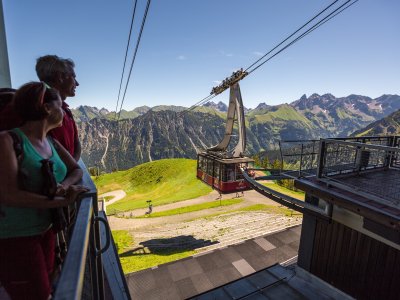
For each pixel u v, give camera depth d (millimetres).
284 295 8445
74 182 2057
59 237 2250
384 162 9312
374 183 7457
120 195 90375
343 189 7121
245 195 55719
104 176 114875
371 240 7016
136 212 50719
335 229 7980
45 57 2662
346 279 7742
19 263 1652
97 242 2375
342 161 8367
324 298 8141
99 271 2436
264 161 93438
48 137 2195
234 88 22531
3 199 1433
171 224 38344
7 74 5316
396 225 5266
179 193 70938
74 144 3088
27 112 1657
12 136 1527
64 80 2695
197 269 14234
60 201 1660
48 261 1876
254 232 26922
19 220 1599
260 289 8828
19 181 1547
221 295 8648
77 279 1021
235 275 13875
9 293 1688
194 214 43375
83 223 1503
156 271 13969
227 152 24141
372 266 7027
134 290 12523
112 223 41594
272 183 67250
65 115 2740
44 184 1634
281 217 34688
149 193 85438
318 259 8594
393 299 6582
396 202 5656
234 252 16203
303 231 9086
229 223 33250
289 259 14977
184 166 98062
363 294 7309
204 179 25094
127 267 20703
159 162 109000
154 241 28344
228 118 24375
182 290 12570
